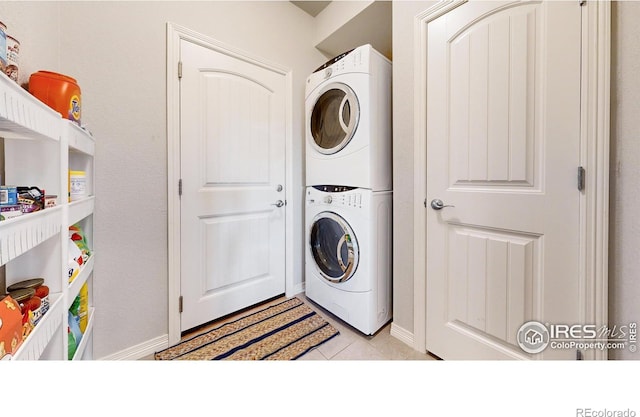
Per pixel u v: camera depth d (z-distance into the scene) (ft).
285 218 6.45
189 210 4.74
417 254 4.28
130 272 4.08
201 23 4.77
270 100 6.00
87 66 3.61
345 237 4.87
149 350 4.28
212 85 5.00
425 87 4.10
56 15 3.32
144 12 4.10
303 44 6.56
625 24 2.53
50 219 1.98
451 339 3.92
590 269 2.71
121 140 3.92
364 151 4.56
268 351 4.30
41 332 1.82
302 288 6.82
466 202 3.69
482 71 3.47
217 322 5.26
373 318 4.65
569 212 2.84
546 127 2.98
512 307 3.31
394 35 4.51
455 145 3.79
